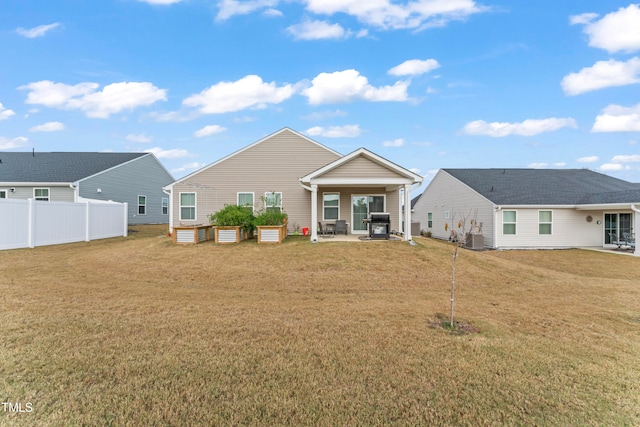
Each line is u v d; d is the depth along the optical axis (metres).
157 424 2.70
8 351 3.88
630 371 3.71
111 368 3.55
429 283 8.17
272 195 16.48
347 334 4.65
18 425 2.63
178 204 16.41
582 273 10.91
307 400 3.06
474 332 4.84
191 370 3.55
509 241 17.25
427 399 3.11
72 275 8.27
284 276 8.40
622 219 17.58
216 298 6.53
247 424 2.72
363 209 16.52
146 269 9.00
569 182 20.52
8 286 6.95
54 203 13.52
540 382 3.44
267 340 4.39
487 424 2.78
